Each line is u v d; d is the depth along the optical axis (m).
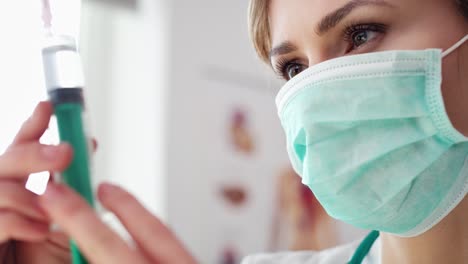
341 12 0.90
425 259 0.91
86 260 0.48
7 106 1.76
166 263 0.46
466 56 0.86
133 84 2.44
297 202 2.57
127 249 0.44
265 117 2.59
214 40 2.51
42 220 0.52
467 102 0.86
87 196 0.49
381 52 0.87
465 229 0.89
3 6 1.80
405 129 0.85
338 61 0.89
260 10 1.13
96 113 2.41
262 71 2.62
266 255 1.30
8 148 0.52
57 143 0.51
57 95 0.52
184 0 2.45
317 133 0.88
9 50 1.79
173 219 2.29
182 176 2.34
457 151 0.84
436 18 0.87
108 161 2.40
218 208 2.40
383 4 0.88
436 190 0.85
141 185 2.34
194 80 2.43
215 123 2.45
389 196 0.84
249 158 2.51
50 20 0.54
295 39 0.97
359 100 0.86
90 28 2.43
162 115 2.33
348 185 0.86
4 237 0.51
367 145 0.85
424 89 0.84
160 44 2.39
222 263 2.37
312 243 2.54
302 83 0.92
